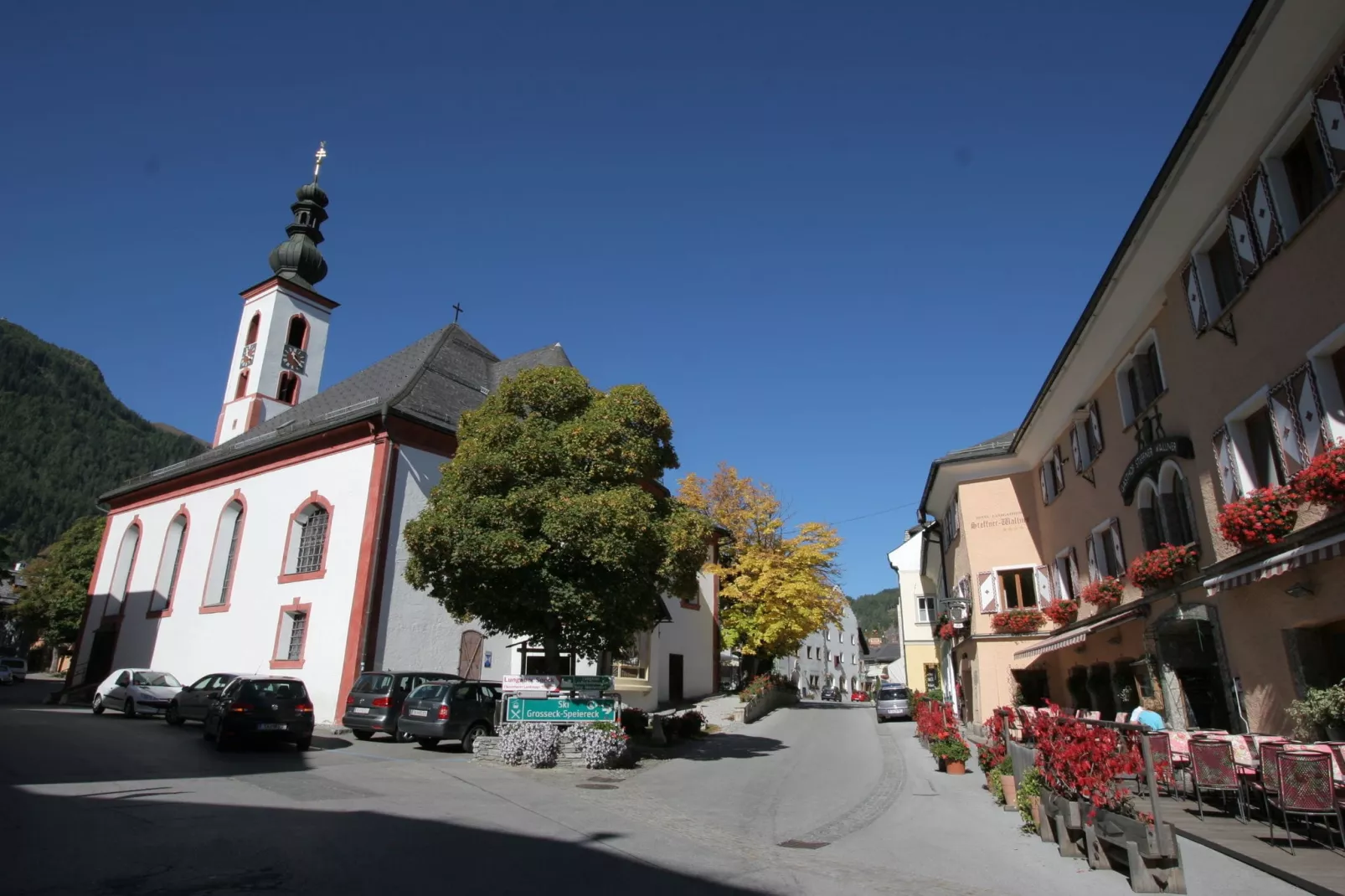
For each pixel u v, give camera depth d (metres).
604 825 10.11
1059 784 9.12
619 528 16.45
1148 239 13.80
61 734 17.72
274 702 16.66
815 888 7.28
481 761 16.47
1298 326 10.75
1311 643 10.89
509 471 16.94
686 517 18.22
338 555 25.00
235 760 14.91
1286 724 11.11
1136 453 16.53
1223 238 12.95
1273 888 7.04
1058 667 22.16
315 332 45.00
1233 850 8.12
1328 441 10.08
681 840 9.41
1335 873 7.14
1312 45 9.89
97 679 34.25
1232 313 12.37
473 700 18.83
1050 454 22.39
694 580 18.53
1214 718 13.85
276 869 7.08
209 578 29.95
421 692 18.95
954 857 8.63
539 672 27.09
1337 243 9.93
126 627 33.62
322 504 26.33
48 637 55.78
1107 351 17.33
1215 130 11.38
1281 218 10.93
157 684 25.31
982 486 25.25
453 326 34.16
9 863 6.86
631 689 29.98
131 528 36.06
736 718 29.50
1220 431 12.76
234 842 8.02
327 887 6.63
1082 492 20.03
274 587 26.78
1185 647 14.79
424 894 6.55
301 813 9.70
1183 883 7.12
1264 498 10.94
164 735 18.67
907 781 14.99
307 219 46.88
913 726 28.70
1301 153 10.92
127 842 7.85
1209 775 9.54
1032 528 24.20
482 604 16.86
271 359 42.66
